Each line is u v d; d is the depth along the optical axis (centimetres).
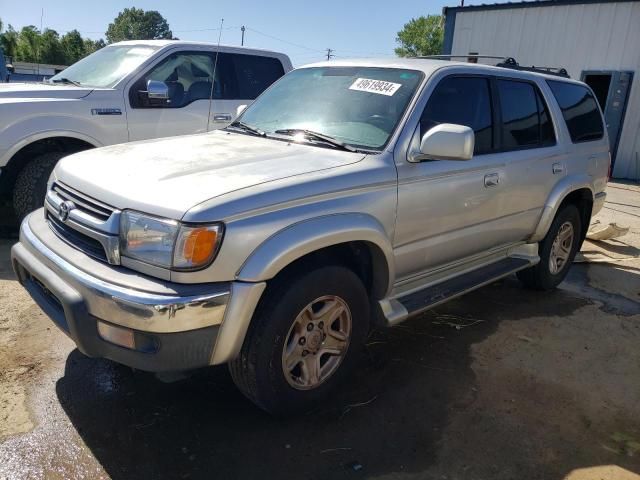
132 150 320
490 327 418
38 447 255
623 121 1323
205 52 642
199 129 629
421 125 328
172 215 232
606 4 1292
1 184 555
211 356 242
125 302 227
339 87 367
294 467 254
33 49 6341
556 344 397
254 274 240
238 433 274
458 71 365
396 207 307
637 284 540
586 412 312
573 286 525
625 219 852
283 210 255
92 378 313
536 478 257
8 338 350
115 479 239
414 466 259
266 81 695
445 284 377
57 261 259
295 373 287
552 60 1393
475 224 376
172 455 256
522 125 421
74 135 538
